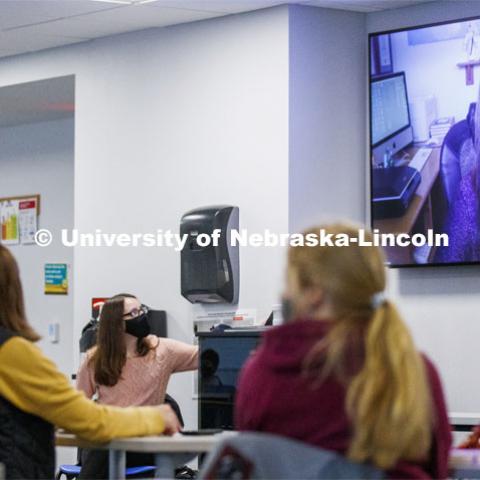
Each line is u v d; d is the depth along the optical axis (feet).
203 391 14.48
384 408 8.04
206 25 23.75
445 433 8.69
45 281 30.89
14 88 27.12
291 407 8.54
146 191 24.56
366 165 22.98
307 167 22.47
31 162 31.50
